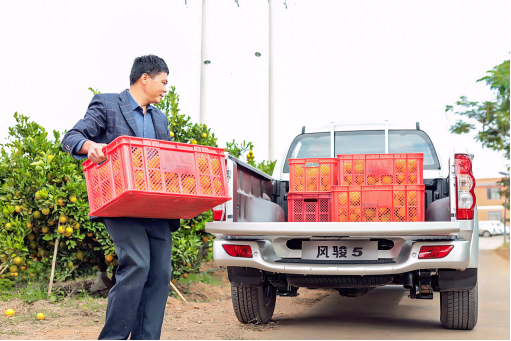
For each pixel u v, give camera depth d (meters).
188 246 5.52
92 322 4.10
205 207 2.87
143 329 2.96
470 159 3.46
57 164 5.25
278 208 4.53
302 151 5.40
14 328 3.82
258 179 4.56
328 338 3.46
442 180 4.36
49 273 6.01
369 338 3.44
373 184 4.09
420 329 3.82
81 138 2.73
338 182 4.20
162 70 3.10
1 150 5.73
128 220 2.87
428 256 3.42
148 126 3.12
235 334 3.67
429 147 5.06
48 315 4.34
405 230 3.38
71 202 5.00
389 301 5.55
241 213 3.97
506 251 14.28
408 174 4.04
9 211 5.07
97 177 2.78
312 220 4.33
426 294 3.70
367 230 3.42
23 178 5.21
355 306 5.20
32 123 5.79
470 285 3.55
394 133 5.23
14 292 5.49
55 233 5.09
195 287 6.18
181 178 2.63
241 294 4.04
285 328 3.93
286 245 3.88
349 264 3.53
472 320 3.68
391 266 3.45
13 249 5.05
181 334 3.65
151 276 3.02
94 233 5.30
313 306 5.21
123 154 2.46
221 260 3.79
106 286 5.61
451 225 3.35
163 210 2.76
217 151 2.80
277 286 4.00
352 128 5.32
